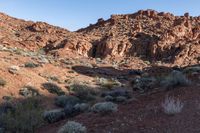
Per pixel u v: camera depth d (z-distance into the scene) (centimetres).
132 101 1576
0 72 3131
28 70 3734
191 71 2456
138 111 1341
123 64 6475
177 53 7006
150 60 7212
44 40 7588
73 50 7250
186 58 6838
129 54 7594
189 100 1355
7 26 8694
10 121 1641
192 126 1048
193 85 1681
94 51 7656
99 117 1365
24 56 4959
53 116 1677
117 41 7800
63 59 5888
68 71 4675
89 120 1357
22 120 1662
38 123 1634
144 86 2711
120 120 1260
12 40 7044
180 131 1027
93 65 5891
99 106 1461
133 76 5209
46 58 5522
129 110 1390
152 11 10544
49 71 4288
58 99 2720
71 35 8512
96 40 8038
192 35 8131
